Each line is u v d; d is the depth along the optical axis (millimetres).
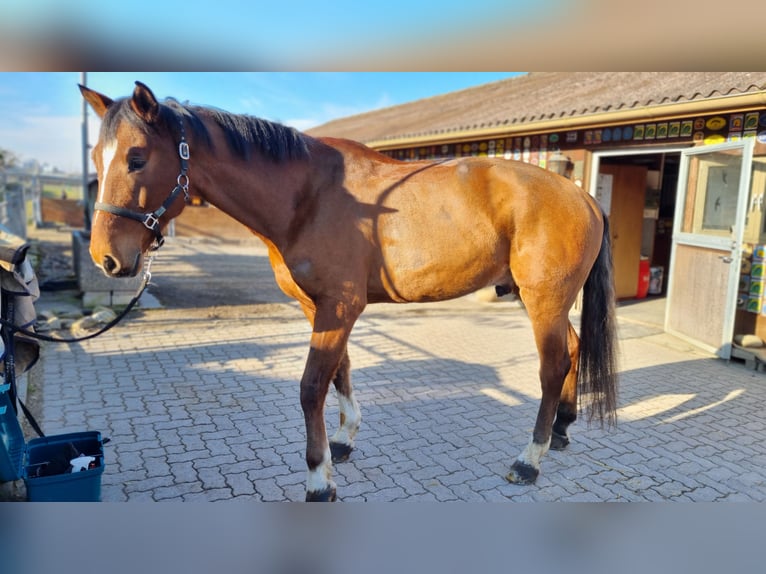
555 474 3018
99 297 6609
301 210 2533
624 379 4672
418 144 8875
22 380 4117
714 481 2957
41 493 2342
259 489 2775
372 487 2834
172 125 2318
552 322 2818
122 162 2213
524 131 7004
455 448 3299
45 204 21297
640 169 8055
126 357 4910
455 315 7238
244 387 4215
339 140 2793
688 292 5844
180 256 13180
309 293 2584
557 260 2738
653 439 3490
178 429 3445
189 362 4809
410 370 4777
